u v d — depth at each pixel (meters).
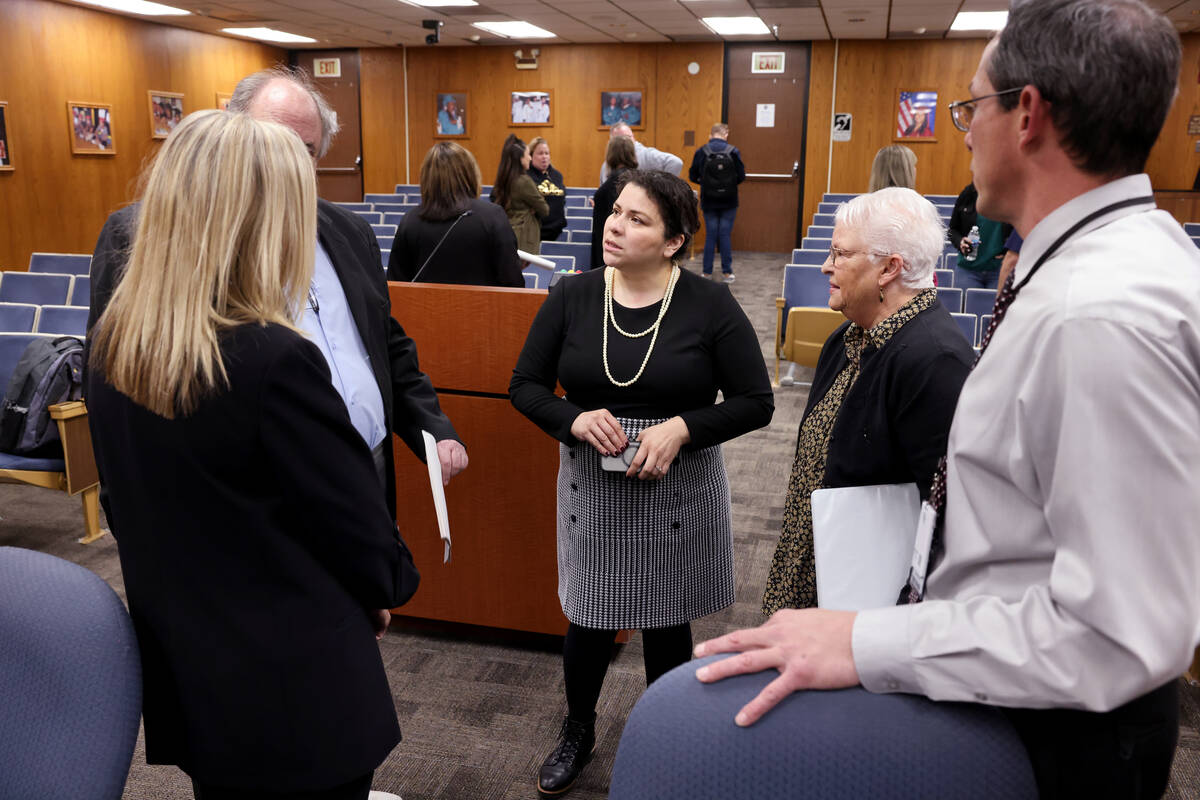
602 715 2.41
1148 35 0.76
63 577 1.10
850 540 1.17
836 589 1.15
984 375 0.80
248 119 1.12
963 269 5.49
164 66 11.79
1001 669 0.72
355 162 14.56
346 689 1.15
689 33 12.20
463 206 3.63
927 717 0.76
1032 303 0.77
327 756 1.14
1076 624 0.70
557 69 13.55
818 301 5.83
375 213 9.28
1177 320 0.70
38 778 1.05
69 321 4.30
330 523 1.12
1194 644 0.68
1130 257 0.74
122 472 1.11
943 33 11.90
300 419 1.07
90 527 3.62
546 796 2.08
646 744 0.79
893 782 0.75
